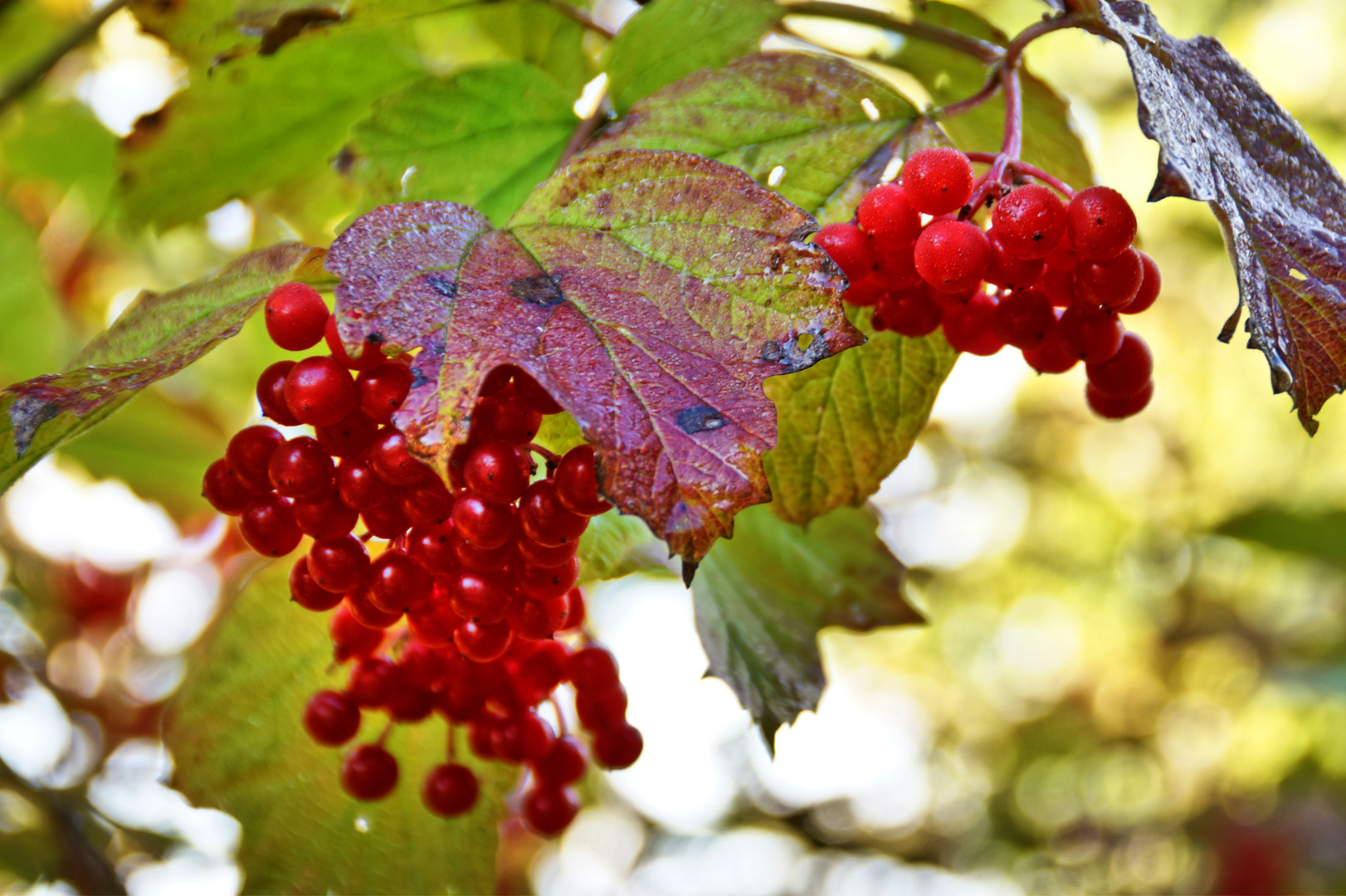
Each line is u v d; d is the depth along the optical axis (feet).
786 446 1.46
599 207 1.27
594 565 1.49
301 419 1.25
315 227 1.70
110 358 1.32
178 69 1.59
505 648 1.31
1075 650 4.83
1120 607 4.61
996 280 1.31
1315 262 1.28
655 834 4.17
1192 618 4.36
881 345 1.42
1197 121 1.27
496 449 1.23
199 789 1.53
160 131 1.58
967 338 1.38
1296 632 4.13
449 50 1.71
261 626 1.50
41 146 2.09
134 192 1.61
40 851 2.06
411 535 1.29
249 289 1.30
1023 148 1.51
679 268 1.25
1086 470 4.48
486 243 1.26
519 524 1.26
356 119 1.60
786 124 1.37
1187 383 4.09
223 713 1.52
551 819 1.49
